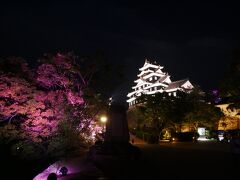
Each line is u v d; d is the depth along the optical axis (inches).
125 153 546.0
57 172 364.8
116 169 522.0
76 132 917.8
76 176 356.5
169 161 732.0
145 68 3580.2
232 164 667.4
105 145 562.9
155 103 1713.8
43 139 793.6
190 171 570.3
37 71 874.8
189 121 1748.3
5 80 727.1
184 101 1734.7
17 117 770.8
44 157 757.3
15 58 818.8
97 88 1099.3
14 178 542.0
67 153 825.5
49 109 768.3
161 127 1771.7
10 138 715.4
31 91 743.7
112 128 940.0
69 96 903.7
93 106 1065.5
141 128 2161.7
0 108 697.6
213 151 1021.2
